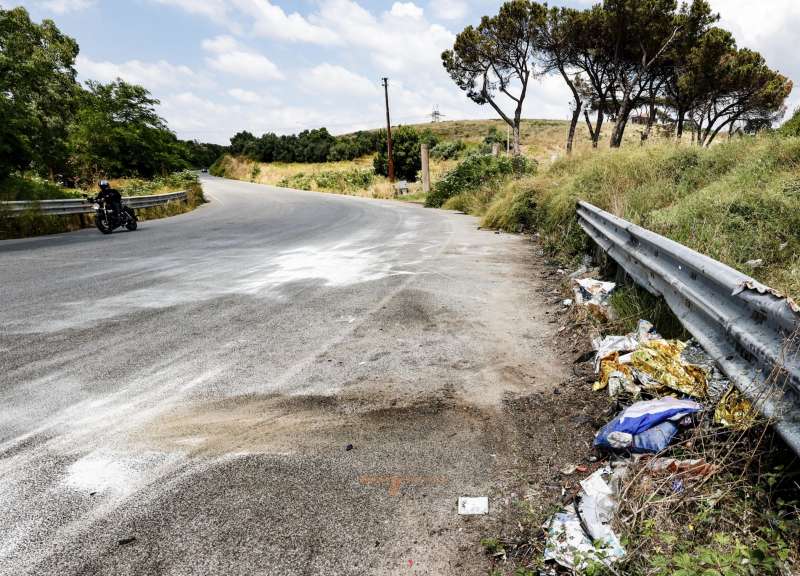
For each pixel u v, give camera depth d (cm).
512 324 432
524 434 254
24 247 991
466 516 194
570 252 723
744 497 178
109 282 622
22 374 335
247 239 1061
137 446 246
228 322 451
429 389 309
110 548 178
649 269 363
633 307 380
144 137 3841
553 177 1218
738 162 752
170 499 205
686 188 742
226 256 823
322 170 6081
